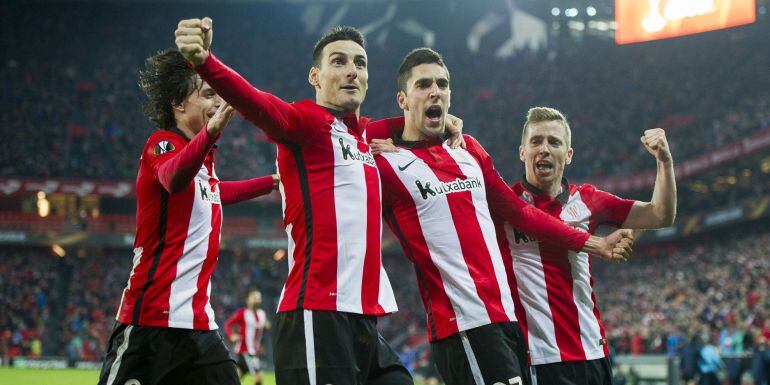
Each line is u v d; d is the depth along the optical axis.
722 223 40.59
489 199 5.90
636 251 47.78
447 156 5.71
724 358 19.83
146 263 5.12
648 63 55.19
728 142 41.75
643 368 18.05
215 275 47.19
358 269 4.85
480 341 5.29
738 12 38.72
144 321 5.03
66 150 49.97
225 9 63.81
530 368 6.00
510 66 60.41
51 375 26.33
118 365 5.03
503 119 54.91
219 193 5.58
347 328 4.76
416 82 5.68
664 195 5.88
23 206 49.88
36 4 59.44
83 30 59.28
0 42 56.53
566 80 57.00
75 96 53.94
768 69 46.66
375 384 5.09
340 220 4.83
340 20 64.88
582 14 62.06
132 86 55.78
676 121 48.94
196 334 5.19
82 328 40.09
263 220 50.91
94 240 46.97
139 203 5.22
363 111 56.94
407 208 5.58
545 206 6.26
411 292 46.19
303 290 4.76
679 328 28.25
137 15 61.59
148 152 5.14
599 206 6.35
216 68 4.20
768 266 33.47
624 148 49.25
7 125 50.22
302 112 4.79
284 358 4.77
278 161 5.06
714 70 50.41
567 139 6.30
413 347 40.47
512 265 6.10
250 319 18.14
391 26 64.88
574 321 6.09
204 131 4.55
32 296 42.53
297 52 62.56
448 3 63.56
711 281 35.19
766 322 24.66
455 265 5.42
